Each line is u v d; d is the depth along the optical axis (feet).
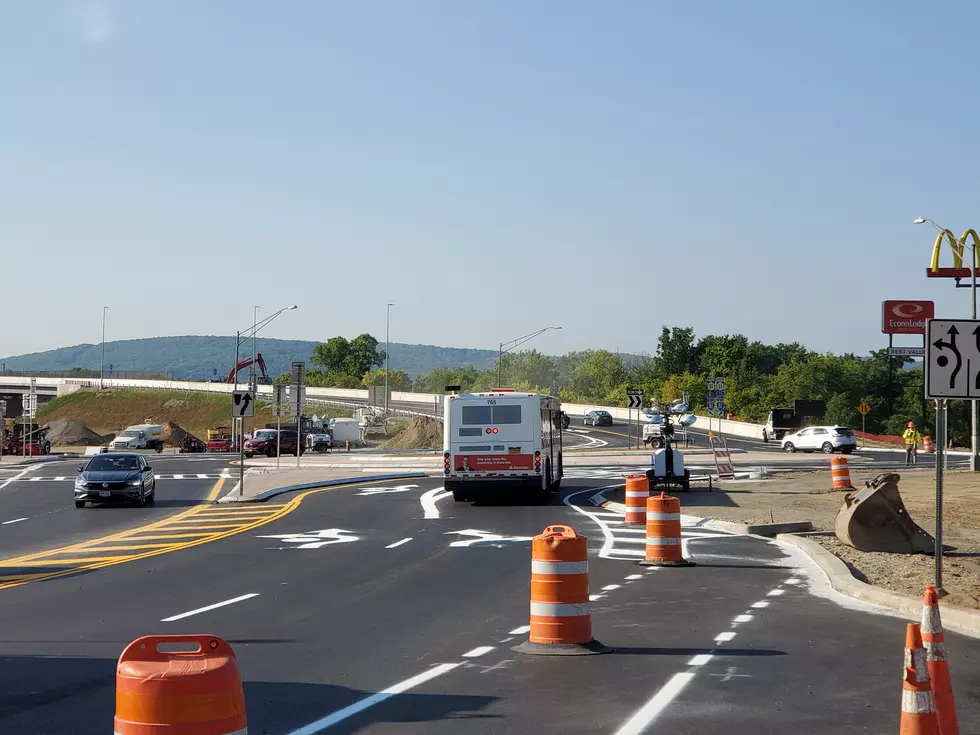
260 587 53.57
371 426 342.85
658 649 36.73
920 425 321.93
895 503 65.05
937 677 23.27
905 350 290.15
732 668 33.63
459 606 47.06
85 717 28.14
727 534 78.54
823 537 73.61
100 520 95.55
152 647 17.95
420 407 444.96
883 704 28.99
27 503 116.26
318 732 26.37
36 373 652.89
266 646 38.01
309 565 62.39
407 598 49.57
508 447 104.68
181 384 549.95
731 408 396.57
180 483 143.64
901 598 45.47
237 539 77.36
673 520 60.85
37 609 47.03
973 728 26.32
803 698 29.68
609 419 340.80
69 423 377.09
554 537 37.52
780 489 119.96
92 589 53.21
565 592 37.40
